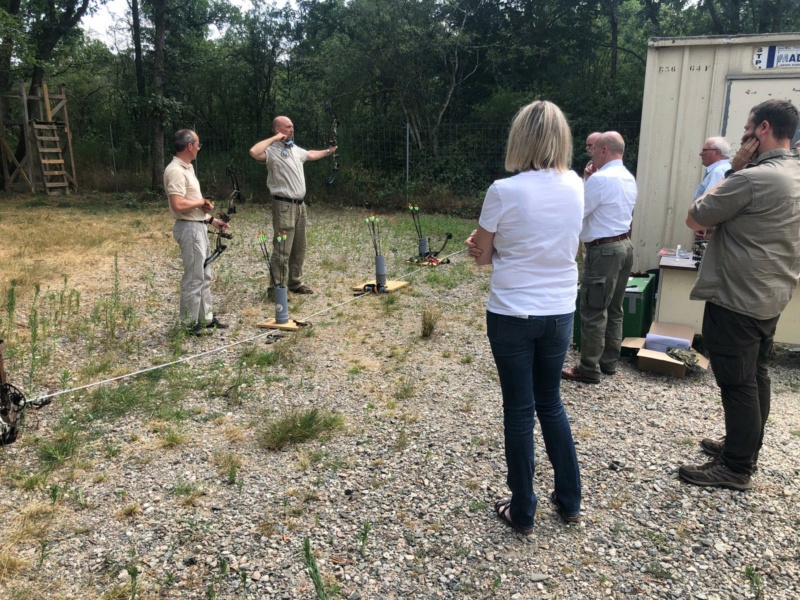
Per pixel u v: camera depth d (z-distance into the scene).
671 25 16.62
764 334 2.78
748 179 2.60
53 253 7.90
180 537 2.57
